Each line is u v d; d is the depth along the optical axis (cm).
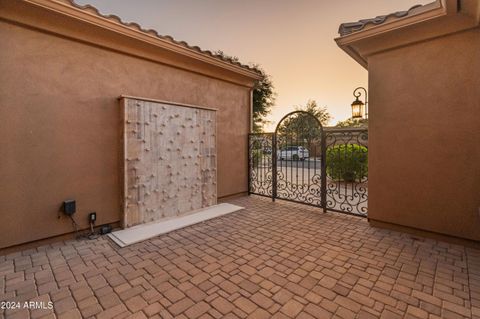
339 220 445
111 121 394
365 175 564
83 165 366
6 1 287
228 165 606
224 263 285
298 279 248
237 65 579
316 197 593
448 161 335
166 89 471
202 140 515
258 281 246
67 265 280
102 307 206
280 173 613
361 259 291
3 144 301
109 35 375
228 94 604
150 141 423
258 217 466
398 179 380
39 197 328
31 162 321
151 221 425
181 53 464
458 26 316
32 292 227
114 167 398
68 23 335
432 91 345
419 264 277
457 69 325
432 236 352
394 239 352
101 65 382
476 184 316
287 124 576
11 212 307
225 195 598
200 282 244
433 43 341
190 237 367
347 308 203
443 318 190
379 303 209
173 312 199
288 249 322
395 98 378
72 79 353
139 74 429
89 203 372
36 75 323
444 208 340
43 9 308
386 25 351
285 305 207
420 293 222
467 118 320
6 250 306
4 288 233
